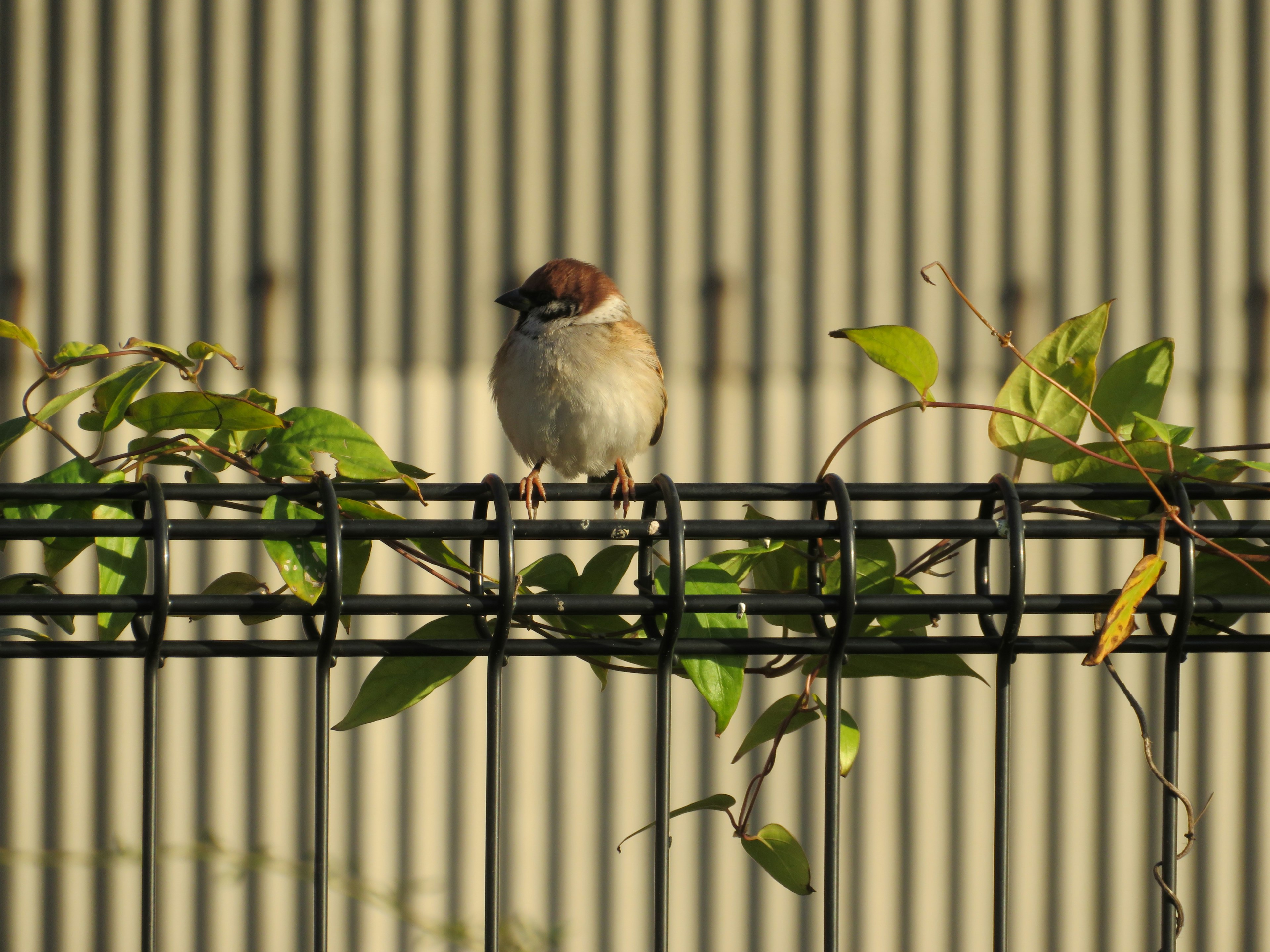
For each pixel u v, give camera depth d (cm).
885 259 1039
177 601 315
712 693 336
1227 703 1059
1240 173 1052
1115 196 1050
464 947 1021
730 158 1032
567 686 1035
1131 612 331
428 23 1020
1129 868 1059
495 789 331
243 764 1030
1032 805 1054
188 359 382
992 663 1042
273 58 1016
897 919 1052
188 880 1027
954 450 1031
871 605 336
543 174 1026
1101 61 1047
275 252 1020
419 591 981
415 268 1022
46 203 1012
